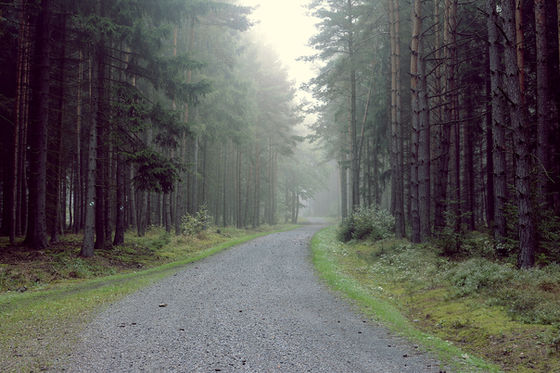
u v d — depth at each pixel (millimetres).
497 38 12062
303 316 8273
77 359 5707
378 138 27906
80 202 28781
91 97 15875
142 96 16516
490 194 20141
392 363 5621
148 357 5812
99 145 16984
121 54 19531
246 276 13320
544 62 13070
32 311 8430
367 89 32219
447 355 5949
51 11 15836
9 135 21062
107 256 16422
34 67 15875
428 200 16766
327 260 16328
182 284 11914
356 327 7477
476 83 20141
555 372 5070
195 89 17453
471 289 9195
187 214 27656
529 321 6812
